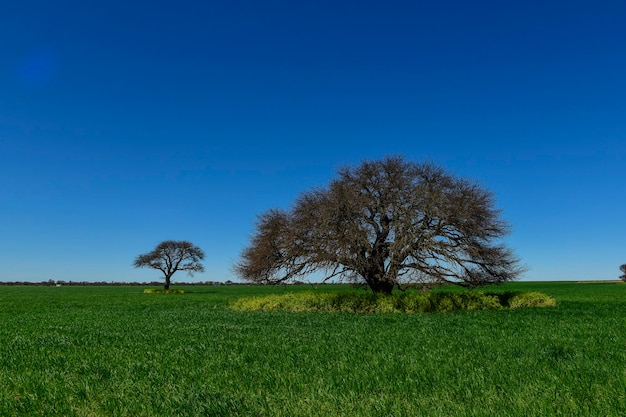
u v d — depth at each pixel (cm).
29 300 5681
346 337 1678
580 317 2498
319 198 3225
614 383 875
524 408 717
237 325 2253
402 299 3114
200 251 9419
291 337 1705
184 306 4316
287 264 3284
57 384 953
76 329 2164
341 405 761
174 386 918
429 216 2984
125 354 1359
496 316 2578
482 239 3100
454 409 730
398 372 1025
